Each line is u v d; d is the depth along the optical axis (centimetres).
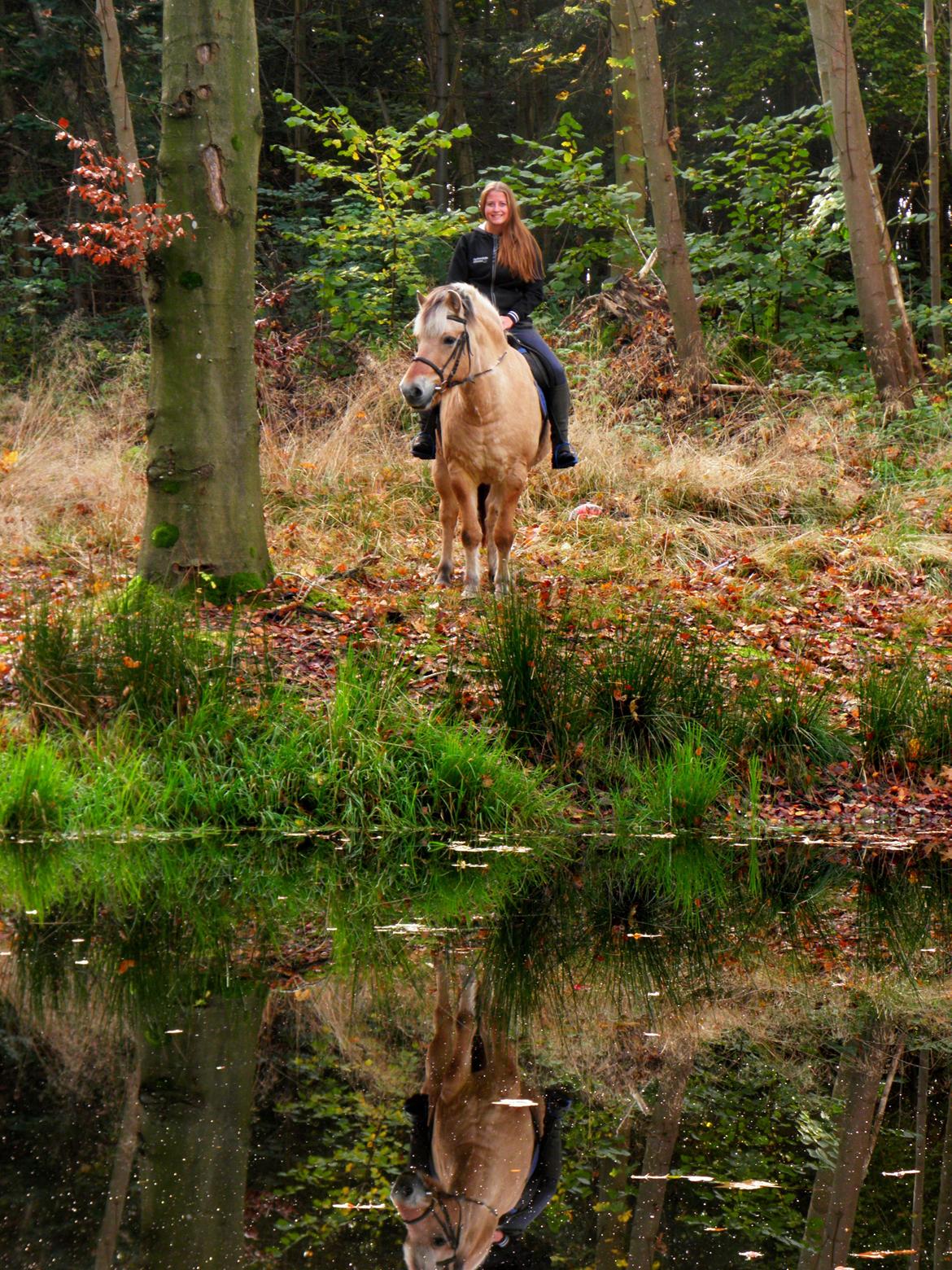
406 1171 330
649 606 1074
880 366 1753
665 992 509
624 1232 302
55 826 739
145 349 1950
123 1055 411
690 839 781
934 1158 349
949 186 3209
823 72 1753
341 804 783
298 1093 384
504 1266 280
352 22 3688
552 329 1947
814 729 894
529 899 650
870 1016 480
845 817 836
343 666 838
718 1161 346
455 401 989
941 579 1239
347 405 1659
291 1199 310
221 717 805
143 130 2447
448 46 3259
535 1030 458
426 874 691
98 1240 283
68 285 2462
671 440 1581
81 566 1119
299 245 2362
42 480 1338
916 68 3031
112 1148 336
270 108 3256
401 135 1939
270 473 1427
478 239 1094
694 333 1783
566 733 851
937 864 740
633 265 2097
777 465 1462
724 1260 286
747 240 2069
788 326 2053
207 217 959
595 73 3338
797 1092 400
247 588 995
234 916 599
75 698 805
